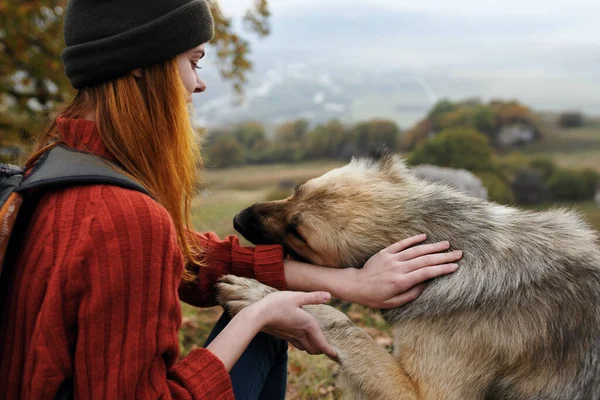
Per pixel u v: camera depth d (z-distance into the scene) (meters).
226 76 8.28
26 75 8.62
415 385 2.35
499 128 50.00
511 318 2.31
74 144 1.71
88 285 1.45
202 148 2.26
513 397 2.31
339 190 2.71
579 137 54.78
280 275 2.46
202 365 1.71
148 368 1.53
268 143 55.91
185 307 4.64
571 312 2.31
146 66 1.75
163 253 1.55
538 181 21.86
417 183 2.82
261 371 2.15
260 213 2.76
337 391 3.31
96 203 1.52
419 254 2.40
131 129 1.74
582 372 2.26
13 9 7.80
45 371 1.45
